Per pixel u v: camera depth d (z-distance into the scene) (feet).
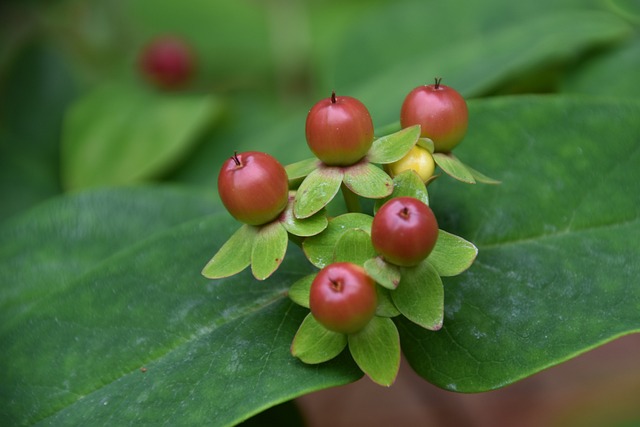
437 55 1.00
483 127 0.78
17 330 0.74
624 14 0.92
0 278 0.86
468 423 1.10
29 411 0.72
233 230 0.77
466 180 0.69
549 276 0.74
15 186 1.14
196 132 1.11
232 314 0.73
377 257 0.67
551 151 0.78
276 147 0.95
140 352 0.73
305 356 0.68
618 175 0.77
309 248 0.68
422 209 0.66
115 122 1.13
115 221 0.89
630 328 0.70
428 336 0.72
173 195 0.89
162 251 0.76
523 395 1.20
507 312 0.72
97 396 0.72
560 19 0.97
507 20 1.01
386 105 0.94
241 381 0.70
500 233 0.76
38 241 0.88
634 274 0.73
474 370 0.70
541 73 0.97
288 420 0.82
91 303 0.75
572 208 0.77
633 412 1.15
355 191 0.68
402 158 0.69
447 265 0.68
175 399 0.70
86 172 1.10
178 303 0.74
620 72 0.93
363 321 0.66
